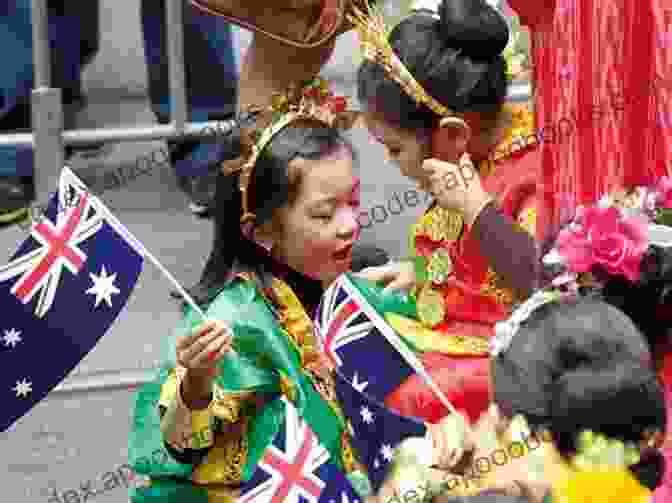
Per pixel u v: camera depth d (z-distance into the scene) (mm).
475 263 6480
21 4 11641
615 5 5672
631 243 4527
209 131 10203
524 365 3850
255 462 5629
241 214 5855
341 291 5648
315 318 5840
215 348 5312
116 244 5445
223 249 5973
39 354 5367
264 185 5719
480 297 6488
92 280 5410
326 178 5680
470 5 6340
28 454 7930
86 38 12984
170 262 10312
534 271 5574
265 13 7918
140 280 10023
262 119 5816
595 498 3746
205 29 11398
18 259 5359
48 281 5371
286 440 5297
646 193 4969
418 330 6562
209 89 11398
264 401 5707
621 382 3742
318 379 5680
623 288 4543
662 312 4512
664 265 4504
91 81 15227
